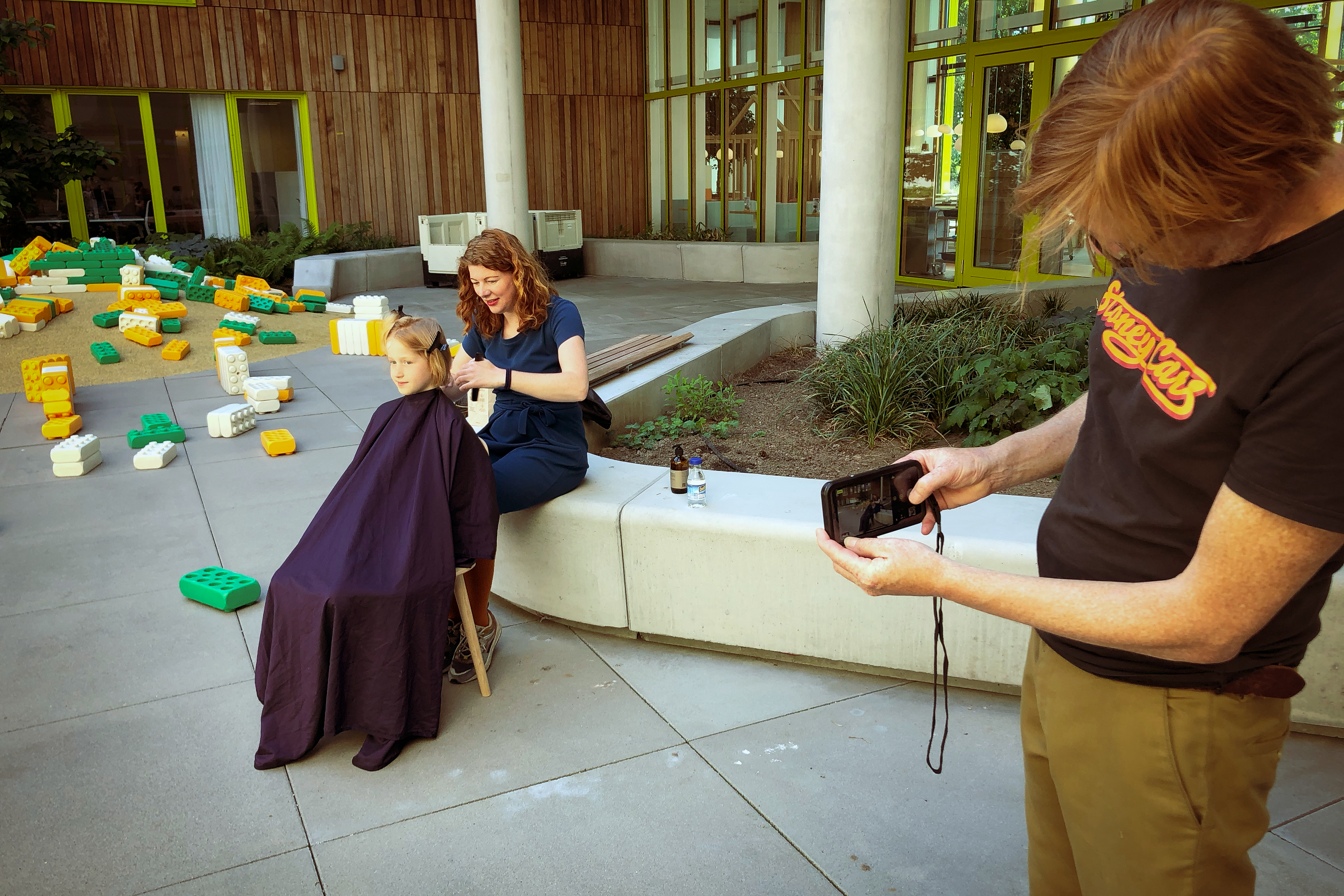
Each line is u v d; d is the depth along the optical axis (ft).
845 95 21.90
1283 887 6.98
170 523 15.07
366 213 55.21
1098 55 3.09
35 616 11.89
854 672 10.44
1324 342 2.94
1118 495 3.85
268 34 51.44
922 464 5.01
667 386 18.07
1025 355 16.46
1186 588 3.37
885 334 19.10
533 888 7.23
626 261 53.01
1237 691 3.68
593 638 11.37
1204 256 3.20
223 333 30.30
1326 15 28.84
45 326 30.25
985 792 8.30
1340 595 8.35
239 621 11.80
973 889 7.13
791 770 8.67
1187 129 2.72
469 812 8.16
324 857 7.59
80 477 17.44
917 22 41.22
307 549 9.06
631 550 10.75
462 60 55.98
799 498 10.93
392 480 9.27
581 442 11.43
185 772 8.75
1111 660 3.88
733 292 44.09
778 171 51.80
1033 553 9.13
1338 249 3.02
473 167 57.52
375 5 53.26
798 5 48.62
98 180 50.67
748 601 10.43
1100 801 4.06
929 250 42.39
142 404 22.98
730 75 53.67
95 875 7.39
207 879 7.35
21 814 8.13
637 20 59.00
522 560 11.49
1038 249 3.43
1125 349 3.77
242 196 53.36
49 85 48.42
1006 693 9.93
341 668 8.71
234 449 19.19
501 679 10.41
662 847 7.67
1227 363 3.23
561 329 10.62
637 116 60.44
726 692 10.08
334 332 29.55
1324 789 8.12
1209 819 3.81
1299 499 3.01
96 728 9.47
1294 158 2.77
